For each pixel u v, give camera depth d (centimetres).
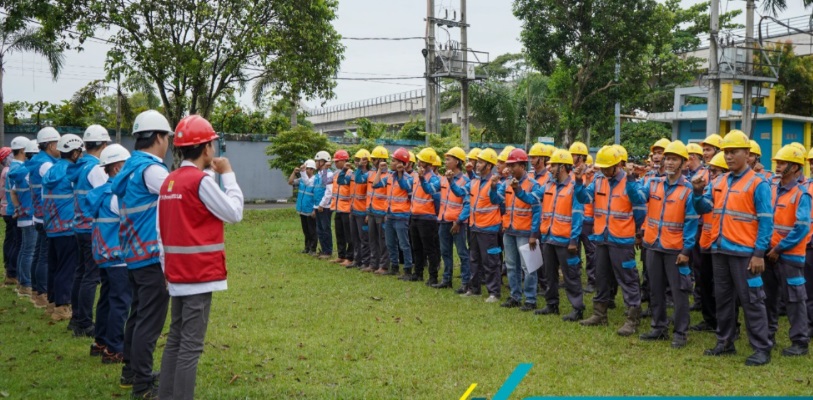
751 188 674
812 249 781
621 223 792
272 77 2242
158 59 1947
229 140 2731
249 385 587
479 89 3058
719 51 1862
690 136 2803
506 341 734
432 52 2250
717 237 693
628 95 2394
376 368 633
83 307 749
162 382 497
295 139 2164
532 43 2356
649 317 880
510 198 931
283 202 2817
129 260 555
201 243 483
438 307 912
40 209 891
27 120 2684
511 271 926
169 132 582
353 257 1291
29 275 991
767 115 2567
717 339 709
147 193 552
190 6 1983
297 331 771
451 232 1020
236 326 790
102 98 3234
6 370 628
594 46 2294
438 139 2141
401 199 1145
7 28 1772
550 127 3072
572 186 856
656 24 2309
